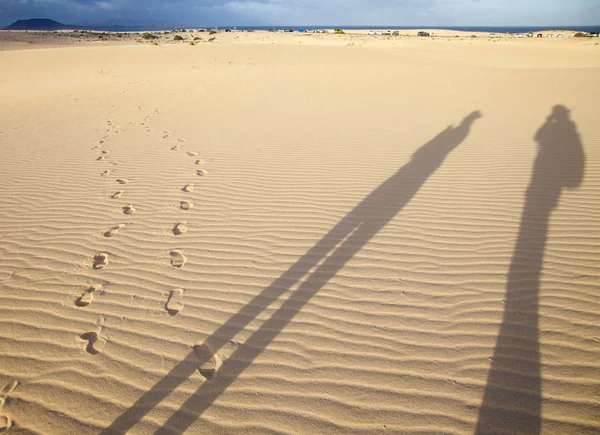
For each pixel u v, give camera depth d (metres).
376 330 2.62
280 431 2.00
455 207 4.23
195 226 4.08
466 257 3.35
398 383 2.24
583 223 3.76
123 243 3.79
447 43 34.94
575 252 3.33
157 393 2.23
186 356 2.47
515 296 2.85
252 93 11.54
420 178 5.06
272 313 2.81
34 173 5.70
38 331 2.70
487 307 2.77
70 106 10.77
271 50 26.45
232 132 7.58
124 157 6.33
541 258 3.27
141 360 2.45
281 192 4.85
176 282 3.19
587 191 4.41
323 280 3.15
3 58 23.31
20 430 2.04
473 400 2.11
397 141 6.62
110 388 2.27
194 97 11.34
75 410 2.15
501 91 10.30
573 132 6.46
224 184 5.15
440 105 9.05
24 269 3.41
